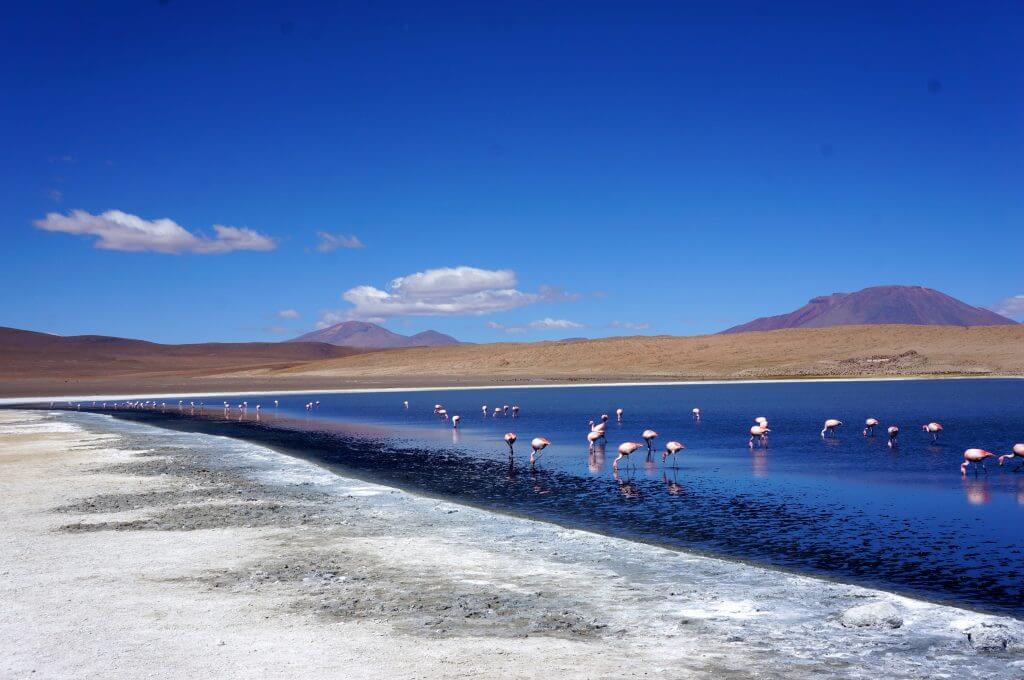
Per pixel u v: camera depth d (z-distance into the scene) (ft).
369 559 54.60
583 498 81.05
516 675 34.01
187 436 146.30
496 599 45.44
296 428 168.55
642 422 176.96
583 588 47.93
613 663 35.58
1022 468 99.14
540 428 167.43
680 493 83.76
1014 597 47.67
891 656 36.83
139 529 63.77
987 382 349.82
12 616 41.83
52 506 73.92
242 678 33.47
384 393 345.51
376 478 94.84
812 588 48.24
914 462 105.70
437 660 35.76
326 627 40.32
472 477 96.02
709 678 33.96
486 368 534.78
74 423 183.01
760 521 69.46
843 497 80.79
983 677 34.32
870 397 255.50
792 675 34.40
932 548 59.57
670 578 50.26
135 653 36.40
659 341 563.07
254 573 50.65
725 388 345.31
